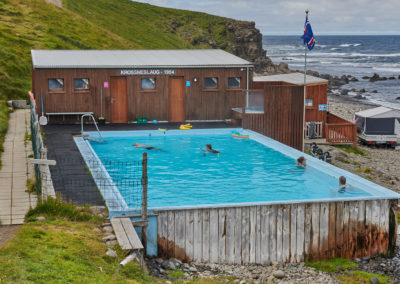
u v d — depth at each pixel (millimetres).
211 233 12914
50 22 58250
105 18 85188
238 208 12984
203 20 104125
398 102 63469
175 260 12656
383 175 26141
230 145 23625
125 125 27109
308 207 13461
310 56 166375
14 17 55125
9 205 13102
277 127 26844
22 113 30062
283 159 21000
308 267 13258
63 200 13188
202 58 30219
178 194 15656
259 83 30188
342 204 13719
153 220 12602
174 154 21562
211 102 28719
